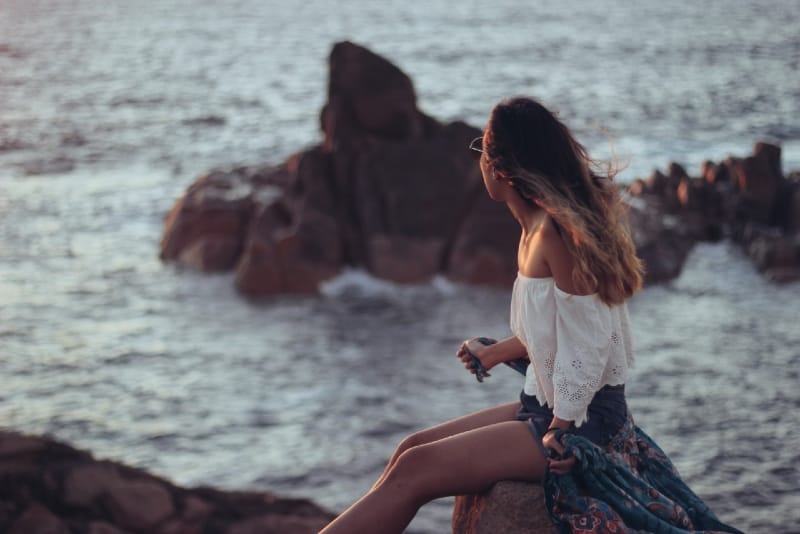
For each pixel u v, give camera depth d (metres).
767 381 14.69
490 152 3.11
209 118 45.09
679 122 42.16
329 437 13.05
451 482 3.09
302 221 19.98
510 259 19.80
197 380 15.24
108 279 20.53
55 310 18.67
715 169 24.06
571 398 2.98
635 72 63.00
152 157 35.44
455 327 17.69
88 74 64.12
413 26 107.12
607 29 99.62
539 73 63.38
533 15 121.75
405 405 14.12
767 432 12.88
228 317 18.27
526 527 3.11
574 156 3.06
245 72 65.81
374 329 17.58
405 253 19.97
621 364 3.12
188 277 20.48
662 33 93.38
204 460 12.42
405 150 20.75
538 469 3.12
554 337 3.05
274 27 107.25
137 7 141.25
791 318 17.61
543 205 2.98
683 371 15.12
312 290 19.44
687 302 18.56
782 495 11.20
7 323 17.88
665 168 31.80
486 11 130.50
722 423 13.18
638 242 20.05
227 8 139.88
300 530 6.40
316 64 71.38
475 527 3.33
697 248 21.67
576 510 2.99
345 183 20.64
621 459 3.11
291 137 40.22
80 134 40.31
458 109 48.72
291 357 16.22
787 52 75.25
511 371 15.27
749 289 19.27
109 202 27.88
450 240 20.39
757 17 113.50
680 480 3.27
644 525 3.00
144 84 58.94
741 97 50.31
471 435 3.13
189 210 21.80
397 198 20.38
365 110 20.98
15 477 5.84
